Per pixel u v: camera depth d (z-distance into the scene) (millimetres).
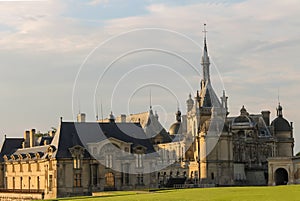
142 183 152125
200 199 84062
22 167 165125
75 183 145750
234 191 102562
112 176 149750
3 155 180750
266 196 85188
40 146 162250
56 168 144125
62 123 150750
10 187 172500
